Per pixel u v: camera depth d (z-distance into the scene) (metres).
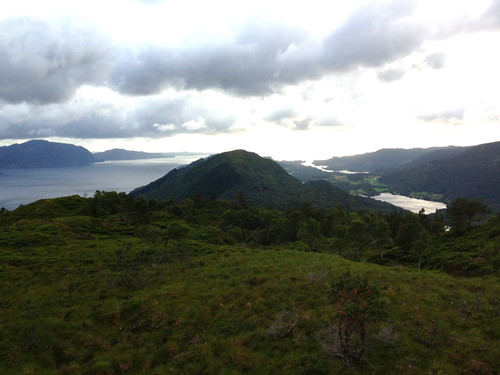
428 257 72.06
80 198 121.94
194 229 90.00
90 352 22.70
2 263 43.94
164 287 34.47
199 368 19.62
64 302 31.08
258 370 18.55
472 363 16.55
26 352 22.27
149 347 22.97
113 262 47.62
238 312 26.91
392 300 26.02
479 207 88.69
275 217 129.62
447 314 23.03
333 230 112.69
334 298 18.11
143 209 93.88
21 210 104.31
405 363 17.27
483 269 52.25
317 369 17.47
